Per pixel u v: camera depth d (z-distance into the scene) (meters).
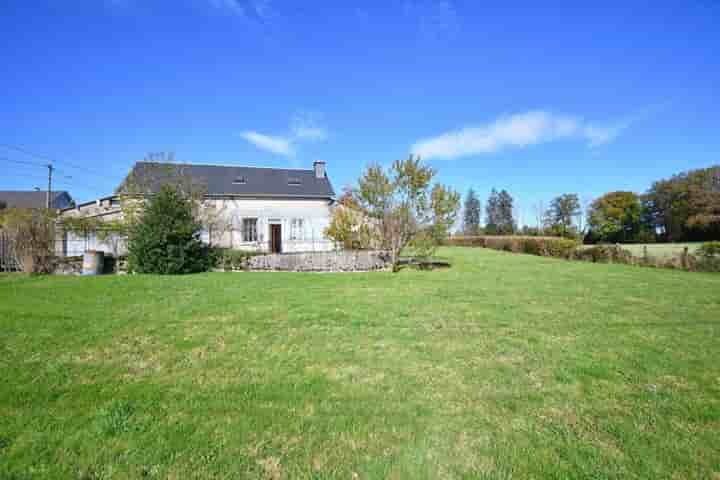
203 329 5.07
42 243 11.38
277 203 22.16
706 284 9.81
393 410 2.88
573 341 4.71
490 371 3.70
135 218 14.68
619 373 3.67
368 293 8.09
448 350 4.32
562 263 17.00
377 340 4.67
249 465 2.21
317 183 24.28
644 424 2.71
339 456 2.30
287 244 21.56
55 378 3.41
